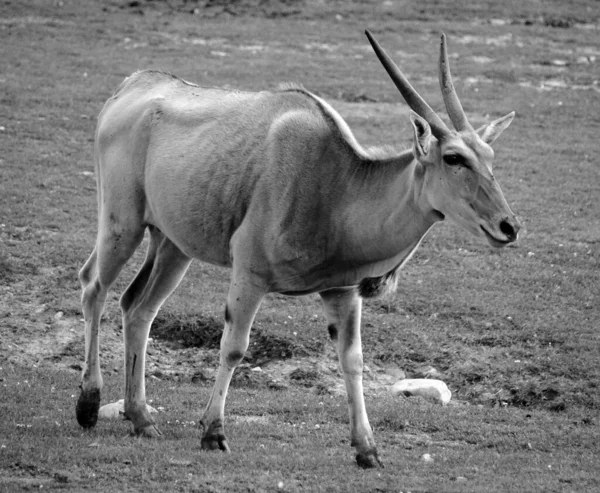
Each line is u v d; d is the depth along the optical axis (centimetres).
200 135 2991
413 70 8319
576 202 5788
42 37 8712
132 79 3322
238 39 9131
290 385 3844
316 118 2862
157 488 2569
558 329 4222
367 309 4400
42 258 4716
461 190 2575
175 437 3058
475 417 3472
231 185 2883
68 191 5572
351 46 9075
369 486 2647
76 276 4584
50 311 4278
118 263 3150
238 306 2831
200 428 3153
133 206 3120
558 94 7931
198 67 8044
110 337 4131
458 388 3872
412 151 2656
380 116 7144
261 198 2814
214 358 4006
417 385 3744
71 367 3903
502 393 3803
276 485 2606
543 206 5700
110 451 2812
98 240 3206
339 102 7431
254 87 7556
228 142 2933
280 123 2878
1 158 5925
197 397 3550
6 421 3117
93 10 9819
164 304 4284
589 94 7981
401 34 9525
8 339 4050
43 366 3891
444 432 3303
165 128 3069
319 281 2839
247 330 2847
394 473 2791
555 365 3925
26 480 2598
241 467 2750
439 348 4094
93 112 6875
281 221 2781
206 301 4353
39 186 5594
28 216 5181
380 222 2716
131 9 9981
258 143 2886
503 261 4975
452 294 4559
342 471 2772
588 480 2834
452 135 2608
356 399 2839
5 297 4372
